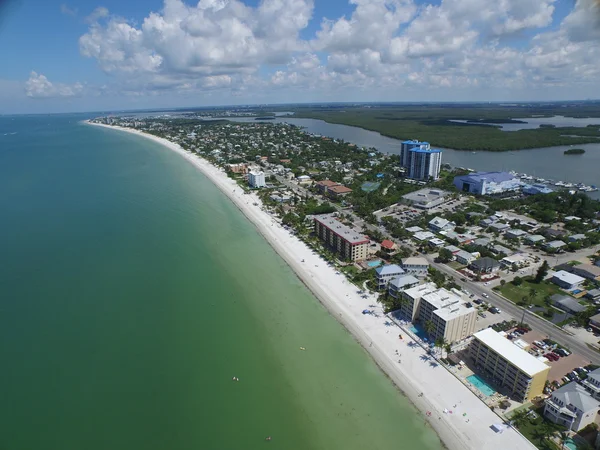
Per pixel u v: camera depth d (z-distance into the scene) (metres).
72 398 106.12
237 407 105.50
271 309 152.00
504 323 137.38
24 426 97.31
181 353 125.75
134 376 115.00
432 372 116.75
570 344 126.81
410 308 138.75
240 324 142.00
